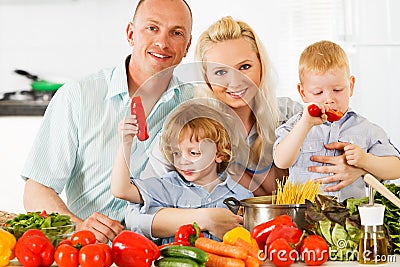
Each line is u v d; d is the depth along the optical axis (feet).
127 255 5.32
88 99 8.66
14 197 14.62
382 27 13.98
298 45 14.33
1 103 14.71
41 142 8.70
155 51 8.40
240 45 8.40
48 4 15.92
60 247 5.36
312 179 8.29
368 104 13.97
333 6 14.17
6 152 14.67
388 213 6.21
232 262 5.25
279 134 8.38
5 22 15.93
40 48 15.98
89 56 16.01
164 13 8.32
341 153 8.41
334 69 8.48
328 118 7.77
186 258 5.25
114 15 15.92
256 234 5.72
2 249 5.42
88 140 8.65
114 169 7.12
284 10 14.33
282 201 6.28
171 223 6.79
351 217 5.65
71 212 8.46
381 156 8.46
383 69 13.97
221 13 14.38
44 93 15.74
